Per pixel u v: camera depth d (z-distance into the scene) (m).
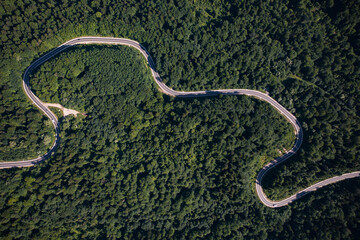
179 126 114.00
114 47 120.25
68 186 106.00
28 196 101.19
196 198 117.44
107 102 113.50
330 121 116.06
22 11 109.44
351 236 109.56
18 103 107.69
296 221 119.06
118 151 115.88
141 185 111.88
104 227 110.69
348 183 118.12
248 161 117.00
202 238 116.56
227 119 116.75
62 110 113.44
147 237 112.19
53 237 103.56
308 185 119.94
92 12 119.00
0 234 94.88
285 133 116.88
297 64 120.38
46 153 110.69
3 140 101.88
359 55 118.06
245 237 118.06
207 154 117.69
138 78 117.06
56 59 109.56
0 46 106.31
